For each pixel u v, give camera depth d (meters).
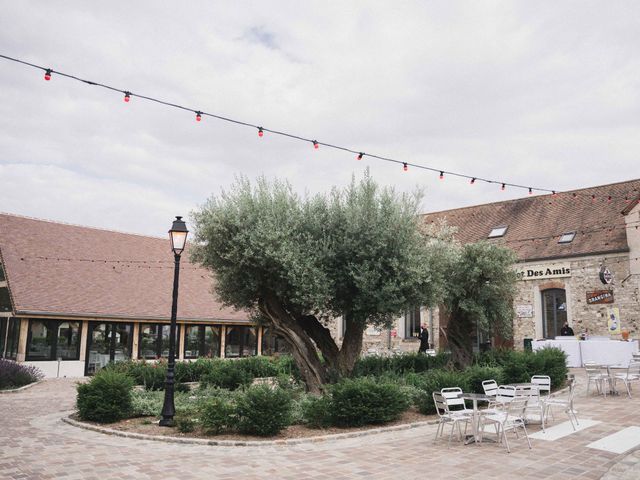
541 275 21.67
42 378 19.17
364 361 15.01
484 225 25.45
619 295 19.69
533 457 7.57
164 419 10.27
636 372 13.64
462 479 6.58
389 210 12.45
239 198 12.34
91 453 8.20
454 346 16.34
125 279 24.95
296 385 13.49
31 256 22.62
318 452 8.23
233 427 9.68
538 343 18.89
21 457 7.88
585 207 22.91
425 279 12.50
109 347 22.69
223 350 27.09
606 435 8.75
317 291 11.75
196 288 27.50
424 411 11.23
